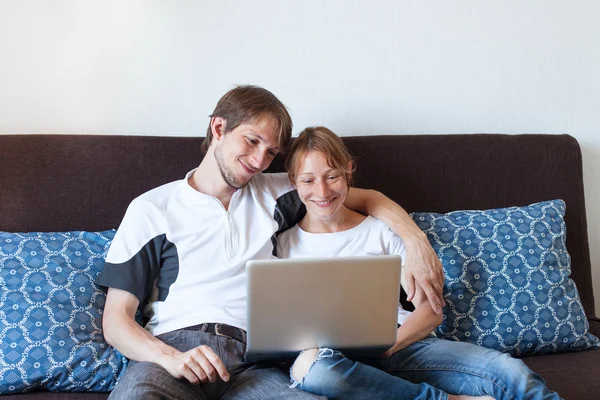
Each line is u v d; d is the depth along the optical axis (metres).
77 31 2.00
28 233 1.74
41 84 2.00
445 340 1.67
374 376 1.46
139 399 1.34
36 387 1.54
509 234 1.90
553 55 2.26
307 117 2.16
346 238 1.79
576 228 2.07
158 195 1.75
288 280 1.40
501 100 2.25
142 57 2.04
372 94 2.18
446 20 2.19
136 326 1.57
